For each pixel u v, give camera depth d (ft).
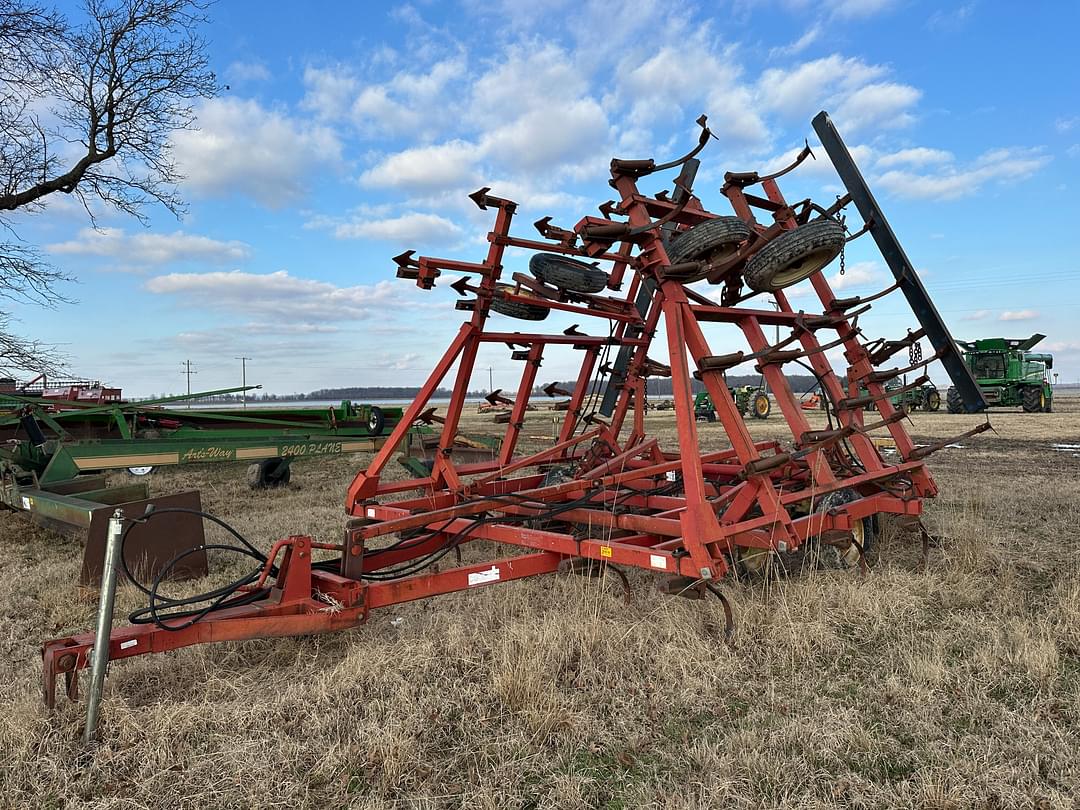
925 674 11.94
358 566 13.76
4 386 46.03
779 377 18.34
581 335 24.71
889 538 20.76
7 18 40.65
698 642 13.21
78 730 10.56
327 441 36.99
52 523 25.34
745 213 19.58
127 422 35.40
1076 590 15.34
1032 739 9.88
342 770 9.62
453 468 21.20
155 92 45.83
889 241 19.19
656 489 21.45
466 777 9.45
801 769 9.27
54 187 45.03
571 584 16.87
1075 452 49.83
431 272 19.19
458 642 13.44
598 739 10.29
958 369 18.26
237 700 11.59
